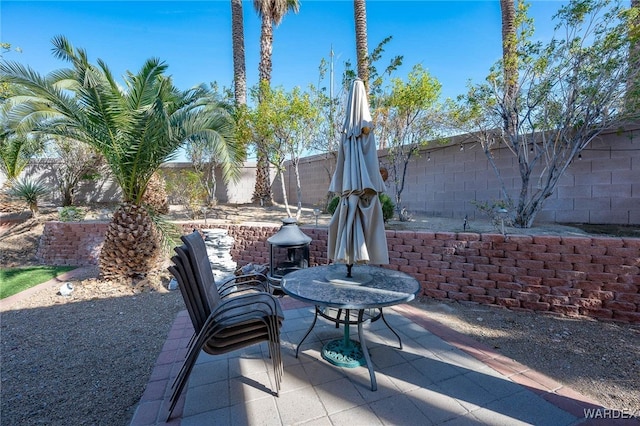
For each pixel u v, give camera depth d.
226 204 13.97
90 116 5.52
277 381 2.58
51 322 4.46
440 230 6.20
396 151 8.16
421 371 2.89
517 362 3.11
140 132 5.50
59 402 2.69
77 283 6.15
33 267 7.80
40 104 5.43
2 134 5.59
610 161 5.64
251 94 9.10
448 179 8.18
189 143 6.14
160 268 6.64
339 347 3.26
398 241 5.65
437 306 4.91
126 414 2.53
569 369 3.04
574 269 4.35
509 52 5.94
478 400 2.46
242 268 6.69
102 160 11.63
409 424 2.21
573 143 5.79
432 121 7.44
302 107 8.09
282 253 6.03
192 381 2.77
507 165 7.02
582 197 5.95
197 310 2.54
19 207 11.16
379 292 2.80
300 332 3.80
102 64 5.46
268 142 8.80
